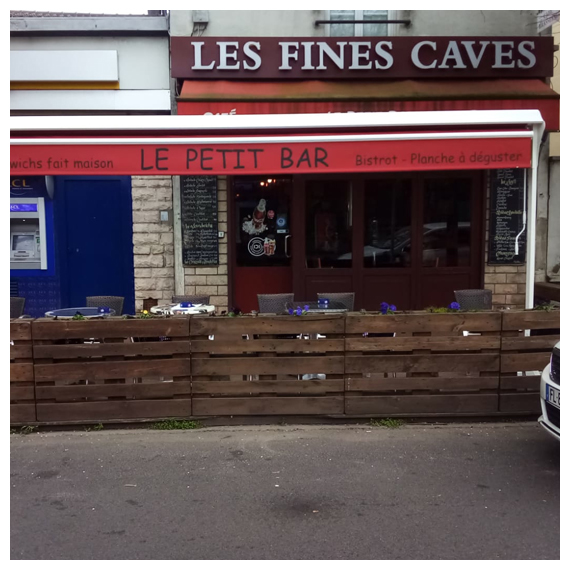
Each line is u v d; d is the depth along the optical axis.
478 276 8.62
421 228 8.57
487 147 5.40
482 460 4.45
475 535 3.40
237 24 8.20
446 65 8.05
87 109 8.37
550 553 3.22
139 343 5.07
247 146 5.33
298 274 8.57
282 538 3.38
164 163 5.34
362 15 8.41
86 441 4.87
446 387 5.21
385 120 5.50
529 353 5.22
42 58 8.21
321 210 8.59
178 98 7.44
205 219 8.28
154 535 3.42
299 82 8.06
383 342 5.14
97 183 8.55
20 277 8.59
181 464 4.41
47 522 3.57
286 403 5.18
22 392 5.06
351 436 4.94
